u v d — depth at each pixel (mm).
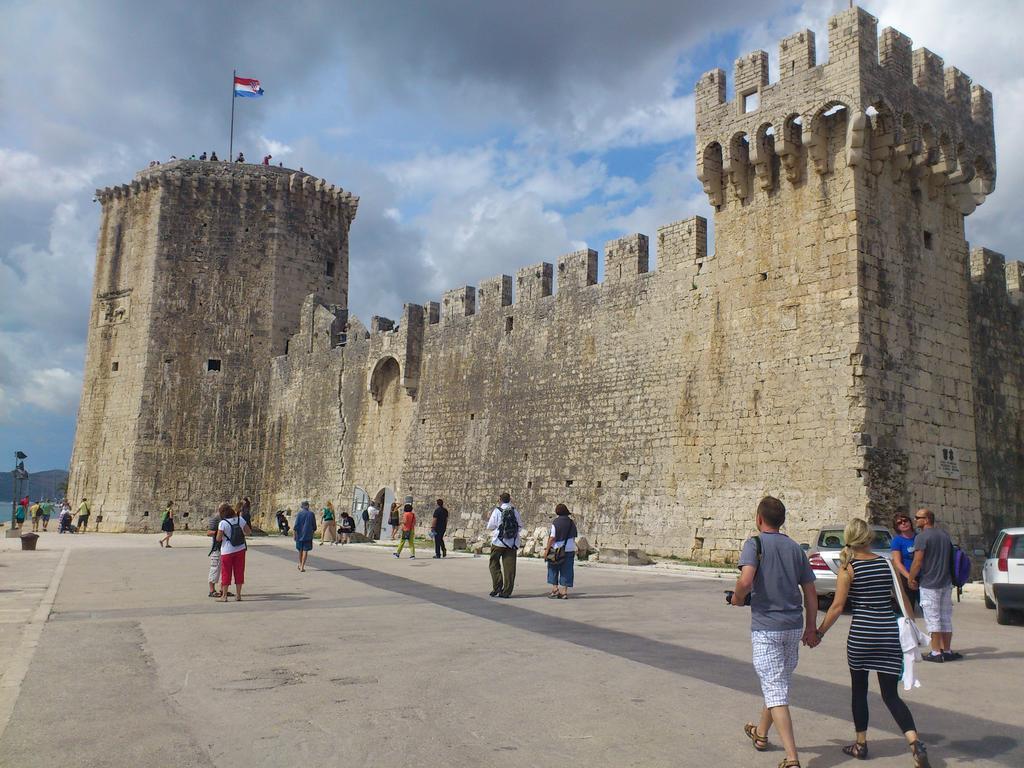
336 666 12742
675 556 33000
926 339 30219
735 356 31984
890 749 9047
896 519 16188
